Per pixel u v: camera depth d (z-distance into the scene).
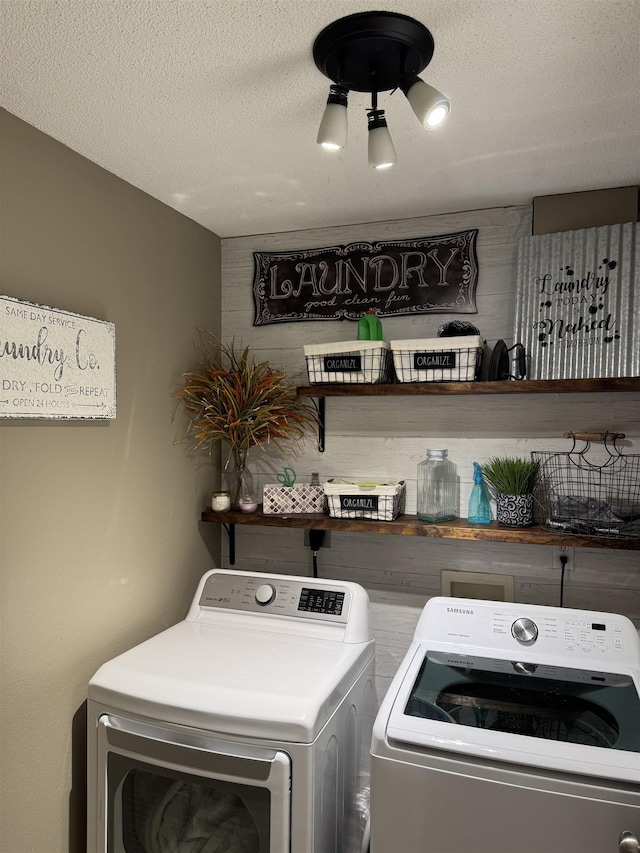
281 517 2.26
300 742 1.45
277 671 1.69
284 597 2.04
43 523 1.64
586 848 1.22
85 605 1.79
